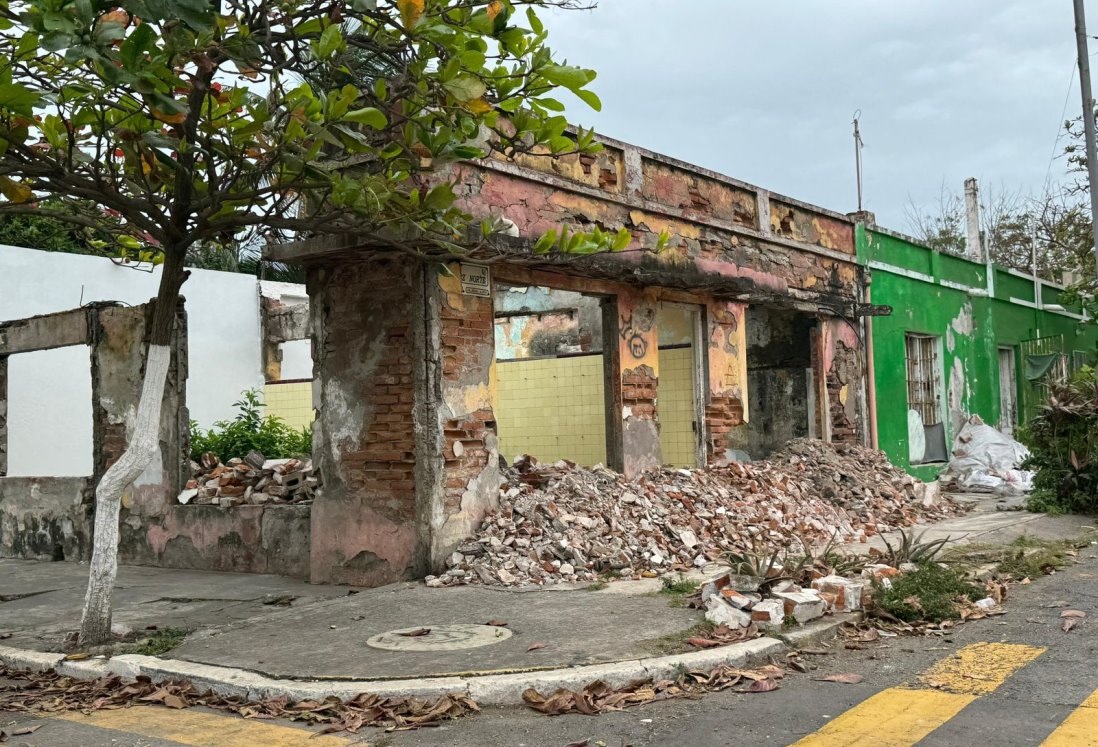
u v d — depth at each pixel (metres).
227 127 6.54
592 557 8.73
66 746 4.82
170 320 6.98
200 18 5.19
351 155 8.30
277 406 20.30
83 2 5.01
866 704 4.90
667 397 12.58
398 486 8.89
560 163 10.14
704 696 5.20
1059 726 4.42
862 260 15.95
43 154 6.38
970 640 6.24
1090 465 12.61
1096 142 14.98
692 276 11.13
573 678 5.32
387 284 9.02
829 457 13.53
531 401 14.48
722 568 8.65
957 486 17.06
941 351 18.66
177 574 10.41
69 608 8.61
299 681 5.54
